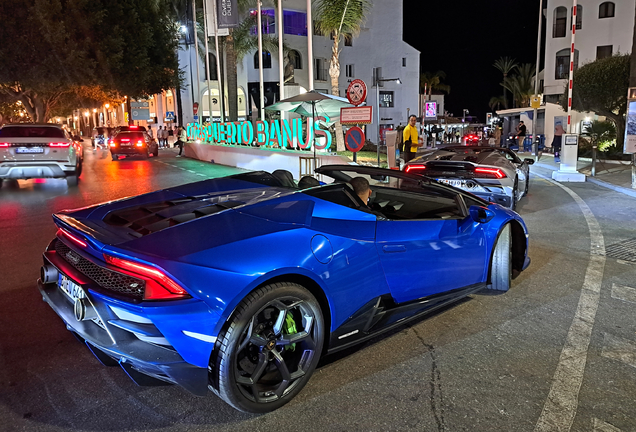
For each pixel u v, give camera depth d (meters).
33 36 18.70
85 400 2.74
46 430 2.46
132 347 2.43
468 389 2.87
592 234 7.02
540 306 4.23
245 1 29.42
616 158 19.25
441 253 3.68
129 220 3.06
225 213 2.87
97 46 19.89
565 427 2.49
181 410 2.64
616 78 20.86
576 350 3.38
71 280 2.68
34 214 8.35
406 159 13.16
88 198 10.18
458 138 41.31
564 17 33.31
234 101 26.64
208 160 21.64
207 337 2.32
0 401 2.71
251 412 2.54
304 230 2.79
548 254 5.94
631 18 31.55
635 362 3.20
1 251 5.95
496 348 3.42
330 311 2.83
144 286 2.35
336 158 11.98
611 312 4.08
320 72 40.06
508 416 2.59
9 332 3.62
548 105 29.97
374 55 43.72
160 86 25.75
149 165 19.33
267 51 35.59
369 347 3.44
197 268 2.34
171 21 26.05
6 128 12.19
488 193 7.46
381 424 2.52
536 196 10.88
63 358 3.23
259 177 4.20
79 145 13.43
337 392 2.83
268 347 2.52
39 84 19.77
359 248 3.01
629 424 2.51
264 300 2.45
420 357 3.28
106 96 26.52
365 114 10.80
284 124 16.25
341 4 20.47
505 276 4.50
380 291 3.20
